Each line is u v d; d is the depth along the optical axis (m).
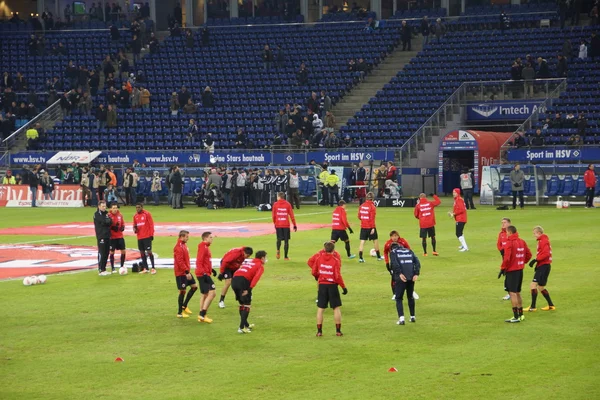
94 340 22.58
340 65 84.56
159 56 89.88
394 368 19.12
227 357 20.59
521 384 17.84
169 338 22.70
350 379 18.47
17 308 27.19
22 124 83.56
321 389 17.78
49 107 83.12
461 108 75.06
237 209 65.94
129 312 26.30
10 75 86.00
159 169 72.69
